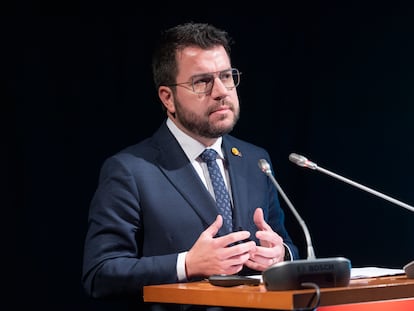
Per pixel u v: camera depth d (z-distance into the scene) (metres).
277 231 8.30
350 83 11.76
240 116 11.49
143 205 7.51
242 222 7.71
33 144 10.18
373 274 6.37
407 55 11.66
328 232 11.73
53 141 10.30
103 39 10.65
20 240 10.10
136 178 7.58
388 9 11.71
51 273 10.26
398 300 5.57
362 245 11.68
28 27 10.22
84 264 7.40
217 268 6.58
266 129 11.66
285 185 11.72
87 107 10.51
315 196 11.73
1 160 10.03
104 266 7.14
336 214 11.73
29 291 10.15
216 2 11.41
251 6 11.63
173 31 7.86
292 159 6.70
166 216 7.47
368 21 11.75
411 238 11.62
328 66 11.80
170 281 6.83
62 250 10.32
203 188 7.62
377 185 11.69
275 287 5.29
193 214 7.51
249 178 8.07
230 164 8.01
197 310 6.71
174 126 7.96
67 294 10.34
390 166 11.70
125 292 7.02
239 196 7.83
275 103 11.71
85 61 10.52
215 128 7.57
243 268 7.58
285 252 7.13
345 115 11.74
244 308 5.81
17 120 10.12
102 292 7.11
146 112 10.88
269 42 11.71
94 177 10.52
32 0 10.26
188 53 7.67
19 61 10.16
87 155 10.48
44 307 10.21
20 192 10.11
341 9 11.80
